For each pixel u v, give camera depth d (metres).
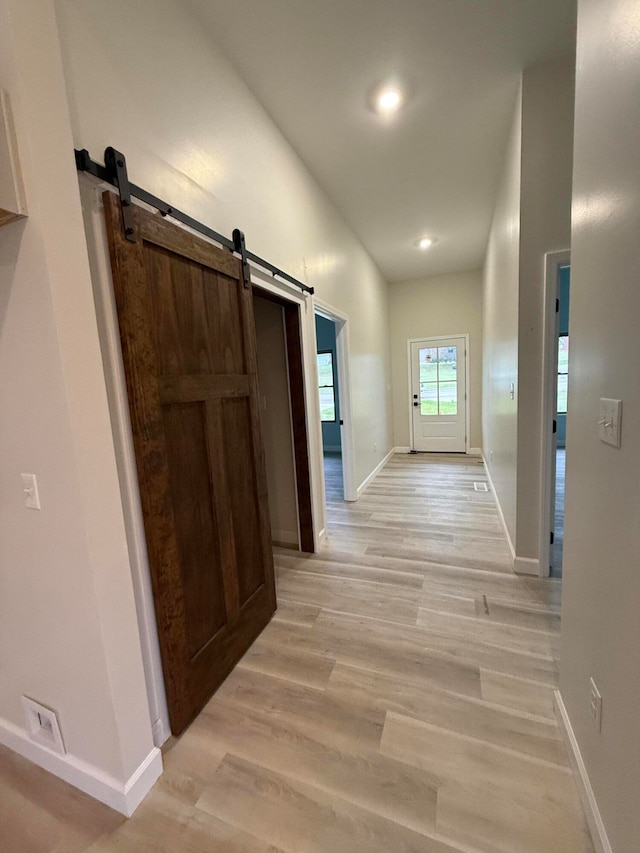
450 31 1.79
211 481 1.62
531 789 1.17
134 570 1.28
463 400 6.23
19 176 0.89
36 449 1.04
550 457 2.32
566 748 1.27
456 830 1.07
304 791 1.20
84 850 1.07
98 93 1.16
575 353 1.21
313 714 1.48
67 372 0.96
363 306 4.56
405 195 3.34
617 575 0.89
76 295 0.99
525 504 2.41
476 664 1.70
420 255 5.05
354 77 2.02
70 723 1.21
